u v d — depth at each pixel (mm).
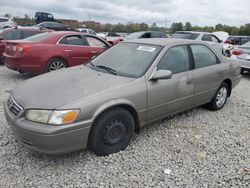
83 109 3488
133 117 4160
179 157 3959
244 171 3656
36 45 8117
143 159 3871
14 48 8102
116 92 3830
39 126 3359
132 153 4012
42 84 4023
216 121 5367
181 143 4387
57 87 3848
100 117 3695
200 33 14508
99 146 3773
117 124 3893
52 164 3686
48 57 8227
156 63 4426
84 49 8938
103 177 3449
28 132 3400
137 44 4977
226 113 5848
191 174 3557
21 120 3514
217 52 5805
